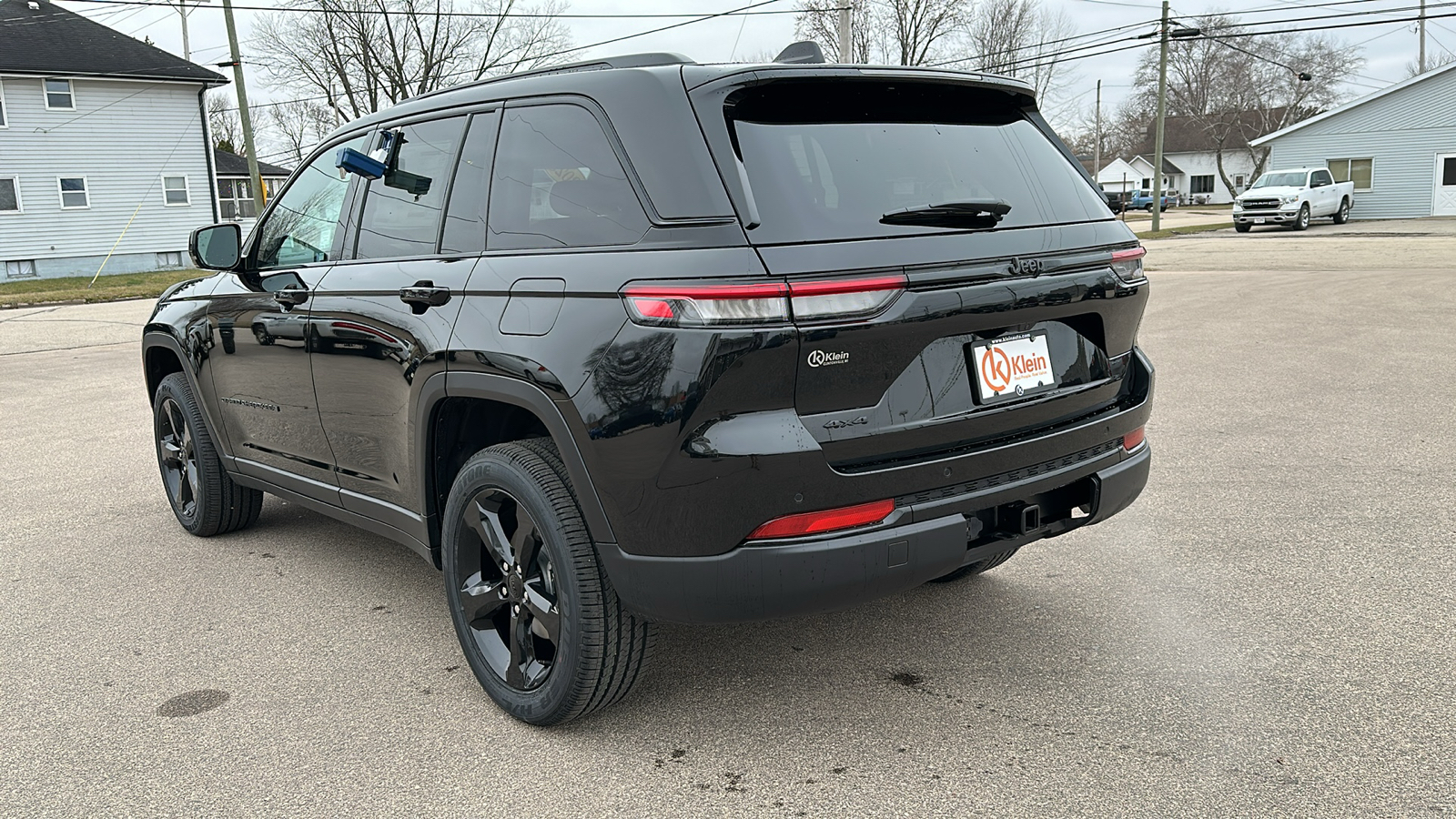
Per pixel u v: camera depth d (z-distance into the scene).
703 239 2.38
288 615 3.87
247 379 4.10
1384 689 2.97
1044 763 2.66
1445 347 8.97
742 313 2.29
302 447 3.89
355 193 3.60
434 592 4.10
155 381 5.04
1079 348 2.93
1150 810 2.42
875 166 2.63
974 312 2.56
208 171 36.44
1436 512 4.54
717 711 3.02
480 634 3.11
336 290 3.46
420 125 3.36
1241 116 69.88
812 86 2.63
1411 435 5.91
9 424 7.92
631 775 2.68
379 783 2.68
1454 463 5.29
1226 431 6.18
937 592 3.88
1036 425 2.79
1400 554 4.05
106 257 34.47
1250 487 5.04
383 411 3.31
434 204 3.19
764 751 2.78
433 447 3.16
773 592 2.44
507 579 2.97
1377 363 8.30
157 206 35.41
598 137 2.68
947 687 3.11
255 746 2.88
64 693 3.24
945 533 2.57
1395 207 38.22
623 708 3.05
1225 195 77.81
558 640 2.79
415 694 3.19
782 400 2.38
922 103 2.88
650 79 2.61
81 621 3.85
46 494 5.72
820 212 2.45
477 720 3.02
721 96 2.52
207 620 3.83
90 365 11.52
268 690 3.24
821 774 2.65
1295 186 33.91
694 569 2.46
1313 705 2.90
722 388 2.33
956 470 2.60
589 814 2.50
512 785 2.65
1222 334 10.34
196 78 35.12
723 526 2.42
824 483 2.42
